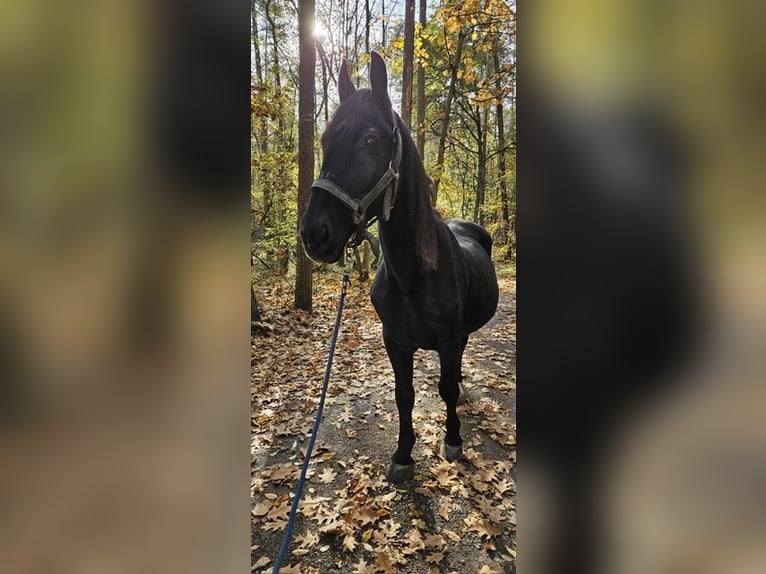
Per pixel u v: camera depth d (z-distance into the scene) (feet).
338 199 5.44
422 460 8.21
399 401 7.68
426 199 6.57
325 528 6.62
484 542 6.41
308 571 6.05
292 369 13.21
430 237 6.59
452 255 7.33
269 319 17.94
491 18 25.54
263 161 21.89
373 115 5.72
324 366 13.35
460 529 6.64
